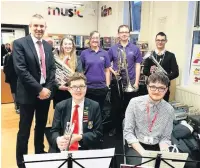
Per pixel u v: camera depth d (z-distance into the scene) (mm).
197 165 1836
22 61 2084
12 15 5809
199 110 3066
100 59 2926
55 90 2658
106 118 3369
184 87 3434
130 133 1879
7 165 2455
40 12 6105
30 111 2227
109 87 3164
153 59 3092
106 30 6109
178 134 2324
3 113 4281
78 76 1872
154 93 1765
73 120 1879
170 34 3754
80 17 6512
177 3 3541
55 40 4535
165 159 1342
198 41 3547
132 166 1365
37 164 1278
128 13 5121
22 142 2262
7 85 4941
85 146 1838
